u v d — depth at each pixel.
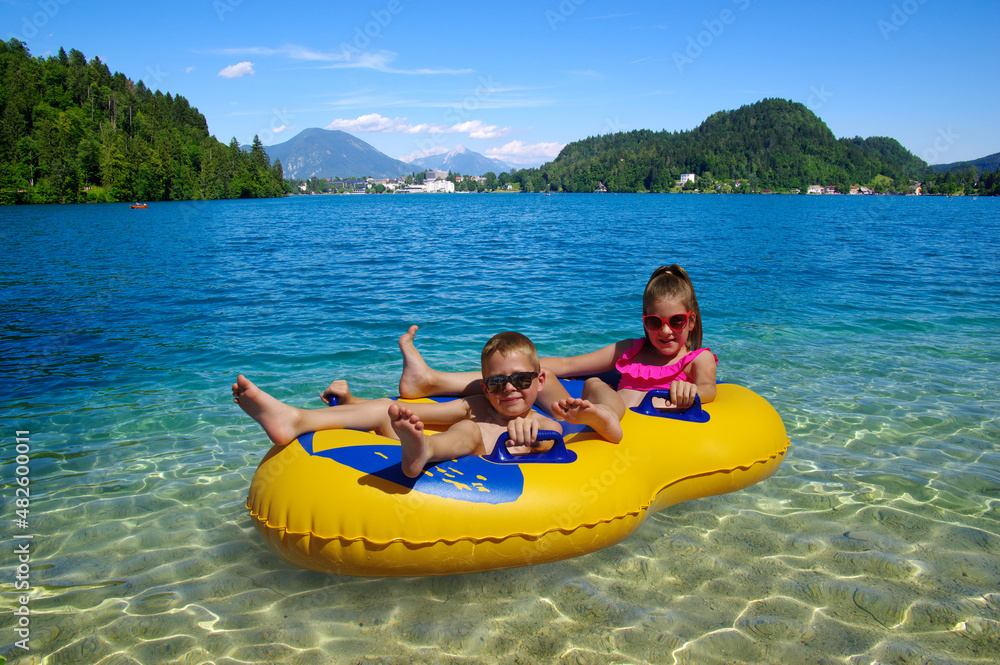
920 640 2.17
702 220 34.03
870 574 2.56
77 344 6.63
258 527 2.60
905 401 4.68
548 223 31.97
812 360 5.84
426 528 2.38
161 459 3.77
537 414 3.10
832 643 2.16
